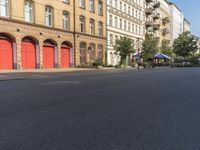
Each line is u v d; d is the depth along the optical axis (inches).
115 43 2027.6
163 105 340.2
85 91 479.5
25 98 399.2
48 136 209.3
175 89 510.9
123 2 2394.2
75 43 1738.4
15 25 1295.5
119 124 245.3
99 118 268.8
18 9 1314.0
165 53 3149.6
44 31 1476.4
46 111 302.7
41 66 1462.8
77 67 1718.8
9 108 319.9
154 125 241.9
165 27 3838.6
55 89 514.3
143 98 396.5
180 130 225.9
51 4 1533.0
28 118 268.7
